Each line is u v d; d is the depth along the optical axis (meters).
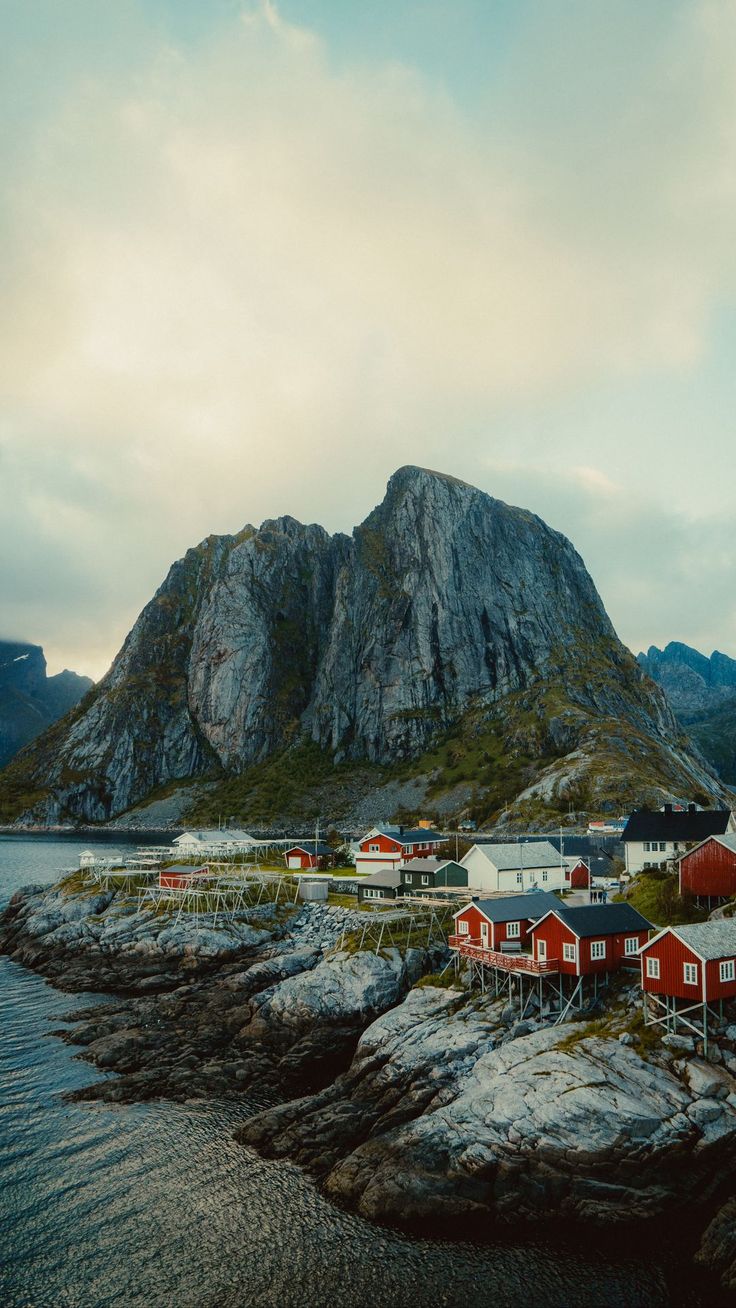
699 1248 32.31
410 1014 53.53
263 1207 37.03
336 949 71.38
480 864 87.38
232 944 82.44
